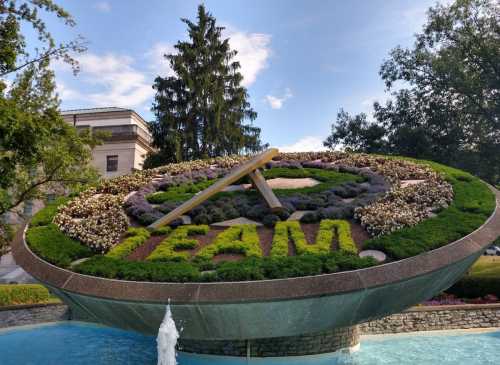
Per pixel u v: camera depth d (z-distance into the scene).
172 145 29.53
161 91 31.27
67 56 19.23
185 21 32.09
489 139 28.36
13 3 17.02
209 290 8.11
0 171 16.56
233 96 31.89
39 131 15.91
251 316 8.13
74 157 20.00
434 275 8.68
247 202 12.17
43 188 22.86
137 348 12.96
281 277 8.20
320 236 9.88
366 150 32.50
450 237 9.17
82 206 12.59
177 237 10.52
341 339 11.17
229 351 10.38
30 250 10.48
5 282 29.08
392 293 8.47
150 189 13.72
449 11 27.73
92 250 10.35
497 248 38.78
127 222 11.38
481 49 26.89
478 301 17.97
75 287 8.95
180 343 10.82
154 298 8.26
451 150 28.44
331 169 14.73
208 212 11.73
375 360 11.00
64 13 17.88
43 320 17.33
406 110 31.22
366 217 10.27
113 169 37.28
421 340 13.81
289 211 11.36
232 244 9.80
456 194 11.26
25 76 19.61
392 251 8.74
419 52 29.44
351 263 8.37
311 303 8.06
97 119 39.22
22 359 11.88
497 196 11.18
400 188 11.78
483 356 11.62
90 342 13.89
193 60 31.25
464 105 29.17
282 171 14.59
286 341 10.35
